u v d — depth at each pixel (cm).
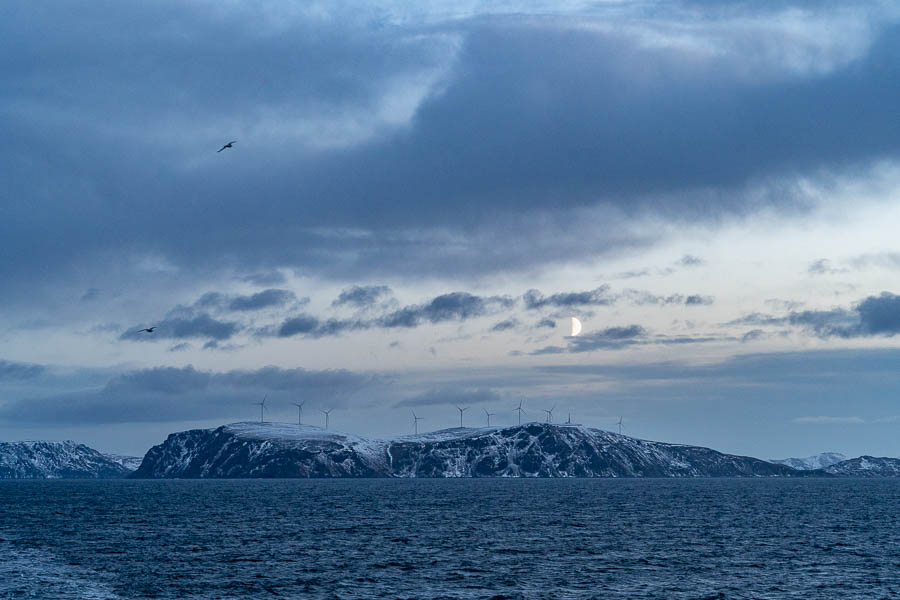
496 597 16638
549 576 18800
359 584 17925
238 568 19988
